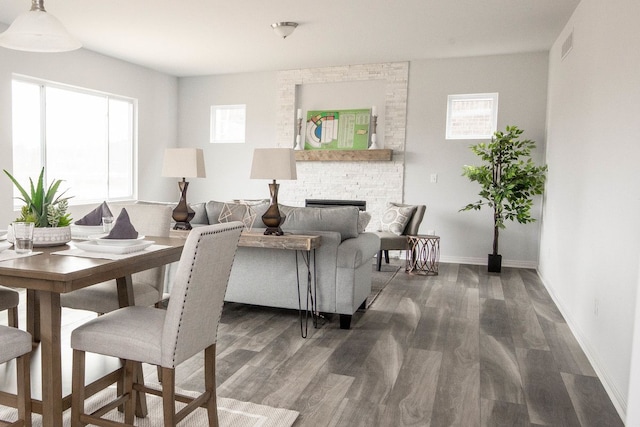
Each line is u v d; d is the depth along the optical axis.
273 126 7.36
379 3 4.37
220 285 1.97
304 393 2.56
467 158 6.48
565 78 4.73
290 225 3.89
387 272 5.86
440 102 6.54
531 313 4.17
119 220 2.10
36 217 2.18
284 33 5.01
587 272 3.40
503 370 2.92
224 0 4.33
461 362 3.03
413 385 2.68
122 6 4.51
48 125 5.73
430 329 3.69
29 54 5.25
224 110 7.80
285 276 3.78
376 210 6.89
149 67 7.15
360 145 6.94
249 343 3.33
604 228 3.03
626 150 2.65
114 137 6.76
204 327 1.92
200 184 7.86
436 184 6.62
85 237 2.47
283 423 2.23
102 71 6.32
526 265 6.31
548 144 5.76
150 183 7.38
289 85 7.21
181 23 5.02
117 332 1.82
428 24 4.98
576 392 2.64
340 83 7.04
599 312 3.02
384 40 5.60
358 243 3.76
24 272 1.66
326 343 3.35
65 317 3.76
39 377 2.04
